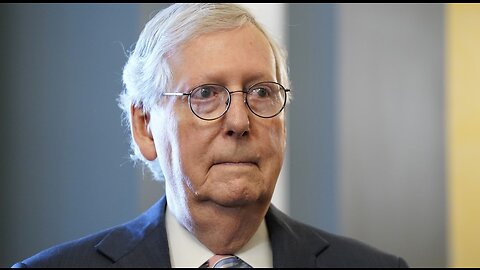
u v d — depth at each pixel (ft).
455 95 9.68
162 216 4.31
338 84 8.34
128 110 4.48
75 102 7.64
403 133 8.94
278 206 8.61
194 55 3.92
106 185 7.42
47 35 7.81
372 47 8.65
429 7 9.24
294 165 8.61
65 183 7.65
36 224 7.74
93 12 7.59
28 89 7.86
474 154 9.83
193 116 3.87
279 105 4.03
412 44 9.04
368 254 4.58
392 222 8.80
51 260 4.18
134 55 4.31
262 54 4.00
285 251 4.26
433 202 9.26
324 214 8.38
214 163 3.86
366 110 8.55
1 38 7.92
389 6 8.79
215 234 4.07
